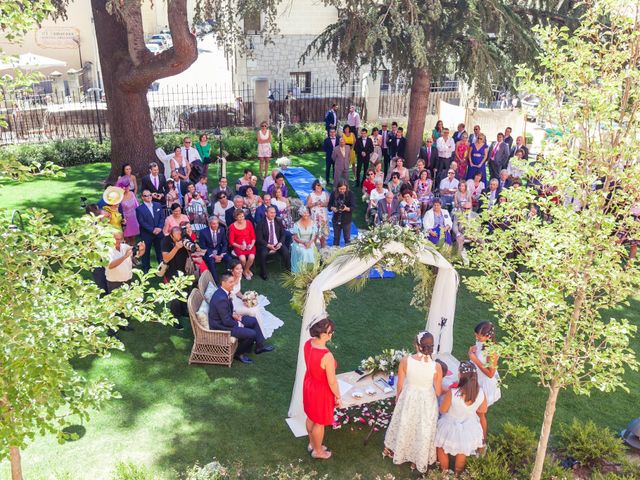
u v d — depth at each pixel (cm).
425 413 663
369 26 1476
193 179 1516
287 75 2592
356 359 913
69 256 449
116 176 1634
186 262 1005
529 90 571
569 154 548
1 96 469
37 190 1595
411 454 683
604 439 722
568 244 536
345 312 1055
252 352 928
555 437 762
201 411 784
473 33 1442
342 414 777
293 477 657
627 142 536
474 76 1524
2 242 426
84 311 468
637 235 543
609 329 547
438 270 843
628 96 541
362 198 1611
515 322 597
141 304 509
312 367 663
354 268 743
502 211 596
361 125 2283
